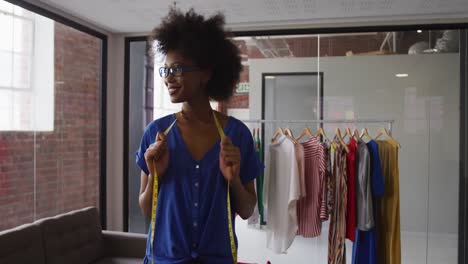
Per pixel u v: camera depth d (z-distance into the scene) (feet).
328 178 8.42
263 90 10.40
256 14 9.07
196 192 3.12
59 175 9.87
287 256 10.47
